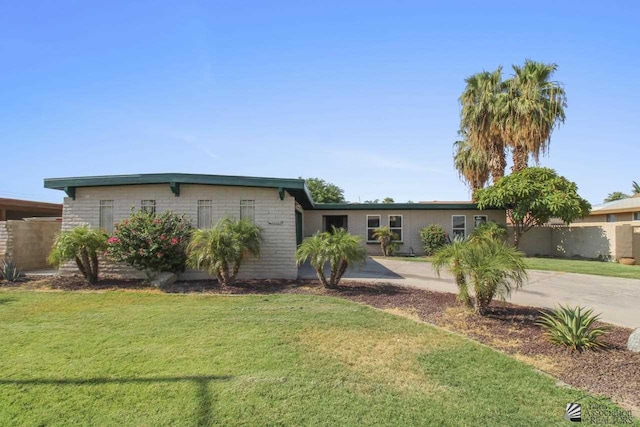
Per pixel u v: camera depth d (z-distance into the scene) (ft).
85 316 21.94
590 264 48.44
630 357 15.19
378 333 18.75
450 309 23.45
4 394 12.09
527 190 54.90
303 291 29.50
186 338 17.78
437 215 66.23
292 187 34.71
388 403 11.67
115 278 34.55
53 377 13.34
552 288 31.91
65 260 32.32
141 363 14.64
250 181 34.60
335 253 28.84
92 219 35.99
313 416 10.87
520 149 61.98
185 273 34.96
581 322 16.89
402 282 34.12
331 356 15.60
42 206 61.52
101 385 12.69
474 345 17.02
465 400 11.92
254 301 26.05
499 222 64.28
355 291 29.40
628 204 71.26
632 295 28.91
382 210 66.49
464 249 22.00
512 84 61.98
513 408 11.43
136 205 35.83
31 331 18.94
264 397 11.91
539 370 14.34
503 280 21.15
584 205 57.06
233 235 30.86
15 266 36.09
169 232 32.37
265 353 15.78
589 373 13.87
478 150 71.15
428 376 13.71
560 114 59.67
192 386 12.61
